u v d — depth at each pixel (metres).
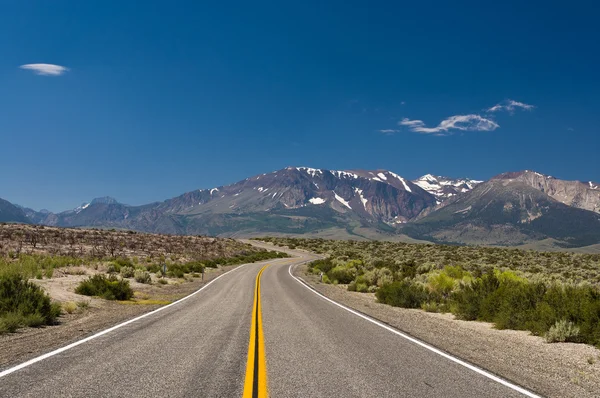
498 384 6.71
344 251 84.81
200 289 24.95
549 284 23.72
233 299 19.48
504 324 13.76
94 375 6.50
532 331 12.63
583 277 36.44
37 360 7.39
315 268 47.62
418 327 12.88
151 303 17.73
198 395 5.66
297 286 28.91
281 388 6.10
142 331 10.61
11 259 30.53
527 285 15.57
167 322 12.22
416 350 9.20
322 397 5.77
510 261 56.22
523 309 13.98
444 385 6.54
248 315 14.06
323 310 16.19
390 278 29.88
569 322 11.62
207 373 6.76
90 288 18.55
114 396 5.56
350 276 35.97
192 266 40.56
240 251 84.25
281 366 7.39
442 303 19.84
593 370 8.24
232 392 5.82
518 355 9.34
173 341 9.38
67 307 13.97
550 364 8.58
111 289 18.75
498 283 17.89
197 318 13.15
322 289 27.67
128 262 35.19
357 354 8.57
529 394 6.26
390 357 8.38
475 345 10.29
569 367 8.41
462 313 16.47
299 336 10.43
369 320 13.80
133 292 21.27
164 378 6.43
